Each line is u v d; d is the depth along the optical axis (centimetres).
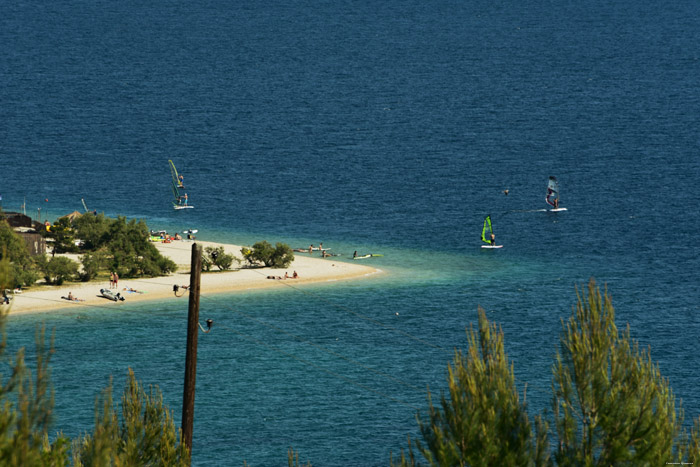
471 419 8394
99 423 8169
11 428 6159
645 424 8462
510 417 8619
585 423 8625
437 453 8431
